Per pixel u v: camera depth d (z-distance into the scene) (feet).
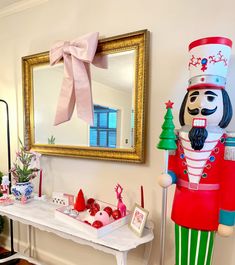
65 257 5.64
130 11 4.44
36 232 6.11
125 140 4.53
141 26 4.33
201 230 2.92
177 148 3.17
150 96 4.29
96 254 5.15
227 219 2.82
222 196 2.86
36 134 5.88
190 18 3.87
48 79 5.55
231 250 3.66
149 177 4.36
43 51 5.72
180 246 3.11
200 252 2.99
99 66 4.78
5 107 6.60
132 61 4.38
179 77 4.01
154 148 4.29
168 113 3.13
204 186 2.93
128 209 4.60
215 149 2.89
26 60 5.82
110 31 4.69
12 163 6.48
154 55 4.21
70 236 3.78
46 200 5.31
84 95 4.69
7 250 6.58
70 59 4.77
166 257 4.21
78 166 5.29
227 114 2.91
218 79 2.87
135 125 4.34
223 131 2.94
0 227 6.52
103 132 4.83
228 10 3.59
